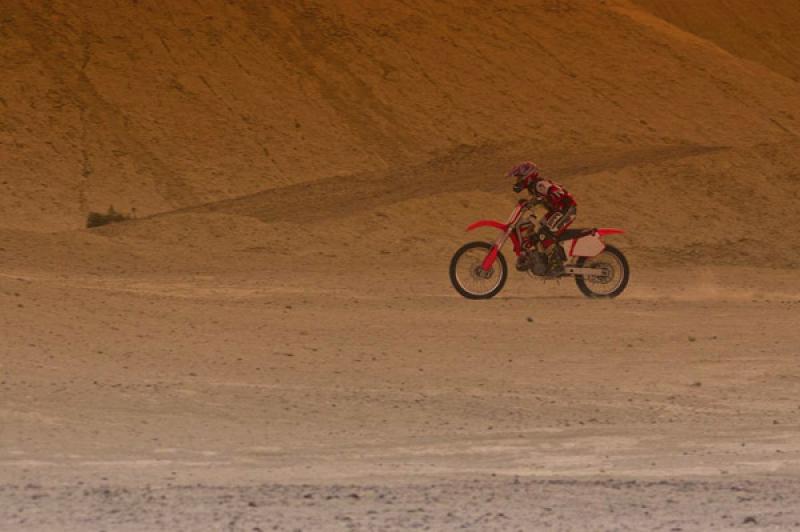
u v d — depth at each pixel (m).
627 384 46.41
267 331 58.41
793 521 23.11
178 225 138.38
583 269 74.12
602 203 161.38
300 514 23.88
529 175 74.69
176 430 36.69
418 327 61.06
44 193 198.38
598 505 25.05
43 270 95.31
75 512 23.95
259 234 135.75
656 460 32.72
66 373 45.62
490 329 60.69
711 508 24.62
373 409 40.69
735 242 144.75
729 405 42.28
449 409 40.91
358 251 129.62
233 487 27.55
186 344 53.78
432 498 25.89
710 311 69.12
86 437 35.22
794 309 70.56
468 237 142.62
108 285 85.06
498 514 23.92
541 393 44.28
